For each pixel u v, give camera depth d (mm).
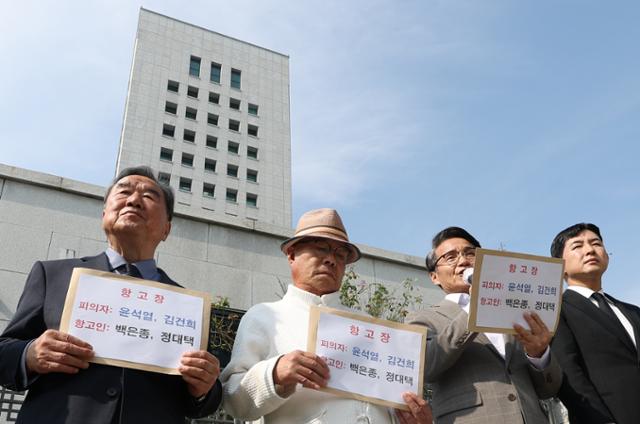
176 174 43719
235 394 2738
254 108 51594
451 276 3783
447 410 3180
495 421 3006
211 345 6805
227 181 45719
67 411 2260
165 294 2619
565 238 4086
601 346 3496
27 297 2625
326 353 2758
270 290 8539
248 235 8836
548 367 3213
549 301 3105
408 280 8711
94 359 2361
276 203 47062
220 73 51656
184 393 2605
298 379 2576
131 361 2408
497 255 3057
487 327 2990
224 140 47750
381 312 7656
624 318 3732
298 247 3342
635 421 3221
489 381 3170
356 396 2701
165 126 45812
